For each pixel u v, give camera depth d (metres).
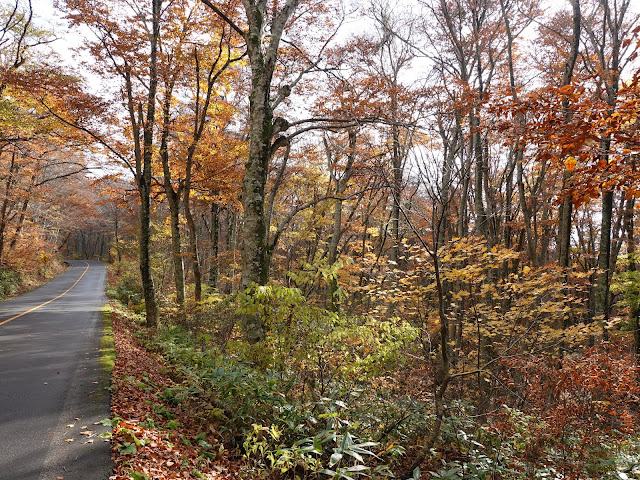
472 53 13.78
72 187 29.14
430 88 9.71
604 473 4.73
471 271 8.38
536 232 17.08
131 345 10.09
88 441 4.29
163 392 6.34
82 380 6.44
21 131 14.49
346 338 6.21
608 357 5.22
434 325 10.20
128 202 14.88
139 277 23.02
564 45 13.42
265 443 4.16
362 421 5.59
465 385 9.70
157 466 3.96
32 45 15.86
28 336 10.09
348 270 11.85
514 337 8.91
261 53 8.09
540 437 5.02
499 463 5.05
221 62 13.18
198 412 5.69
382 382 7.07
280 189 17.56
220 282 21.53
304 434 4.88
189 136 13.27
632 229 15.69
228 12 11.45
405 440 5.61
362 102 10.06
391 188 6.06
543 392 5.55
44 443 4.20
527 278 9.27
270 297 5.84
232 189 13.79
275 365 6.04
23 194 21.70
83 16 10.10
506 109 4.43
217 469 4.33
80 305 17.55
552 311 8.45
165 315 14.06
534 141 4.30
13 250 25.53
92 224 44.91
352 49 12.22
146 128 11.94
